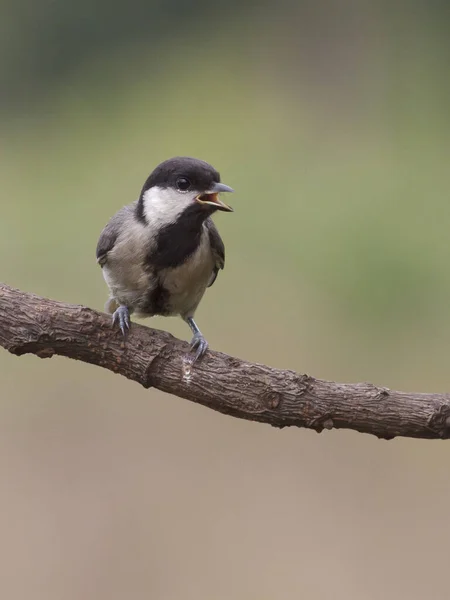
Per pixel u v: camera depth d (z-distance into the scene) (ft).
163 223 21.25
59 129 60.75
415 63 59.72
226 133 56.24
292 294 43.39
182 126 57.41
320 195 48.67
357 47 61.46
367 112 57.41
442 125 54.90
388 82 59.36
